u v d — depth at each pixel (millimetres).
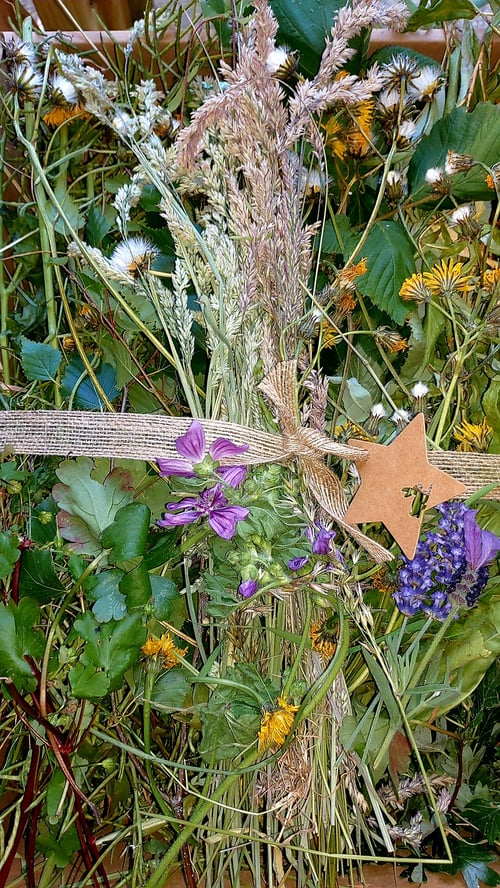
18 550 627
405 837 642
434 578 646
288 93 730
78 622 625
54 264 698
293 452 618
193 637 712
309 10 714
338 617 640
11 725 686
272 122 605
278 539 626
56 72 738
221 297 623
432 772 705
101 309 709
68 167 776
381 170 738
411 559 629
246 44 627
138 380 685
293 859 650
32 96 711
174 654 645
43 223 721
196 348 710
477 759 706
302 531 629
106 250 724
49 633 639
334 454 625
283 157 621
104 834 695
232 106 588
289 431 613
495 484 642
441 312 703
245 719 634
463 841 675
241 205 609
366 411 687
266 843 640
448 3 730
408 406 713
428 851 691
